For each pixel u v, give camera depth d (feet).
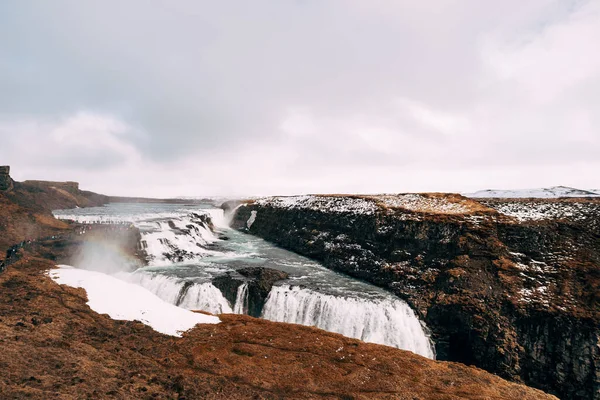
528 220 180.86
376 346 109.91
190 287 152.97
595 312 124.77
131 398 62.69
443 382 89.35
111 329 93.20
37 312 91.97
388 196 271.69
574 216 181.16
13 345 71.46
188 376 77.77
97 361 74.90
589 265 146.82
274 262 213.87
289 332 113.19
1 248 146.61
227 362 88.28
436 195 255.50
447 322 146.41
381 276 180.34
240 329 110.73
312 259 228.02
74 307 100.37
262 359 92.17
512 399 83.61
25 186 338.13
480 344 133.59
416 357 104.63
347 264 201.36
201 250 235.40
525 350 127.65
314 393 78.23
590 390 114.01
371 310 145.07
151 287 160.97
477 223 184.55
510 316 136.15
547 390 120.16
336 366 92.73
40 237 168.55
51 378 62.28
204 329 106.83
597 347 116.88
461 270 160.66
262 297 159.02
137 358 82.02
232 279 165.17
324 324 145.48
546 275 148.36
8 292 103.24
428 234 189.47
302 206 299.99
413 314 150.00
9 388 54.70
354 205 254.47
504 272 154.81
